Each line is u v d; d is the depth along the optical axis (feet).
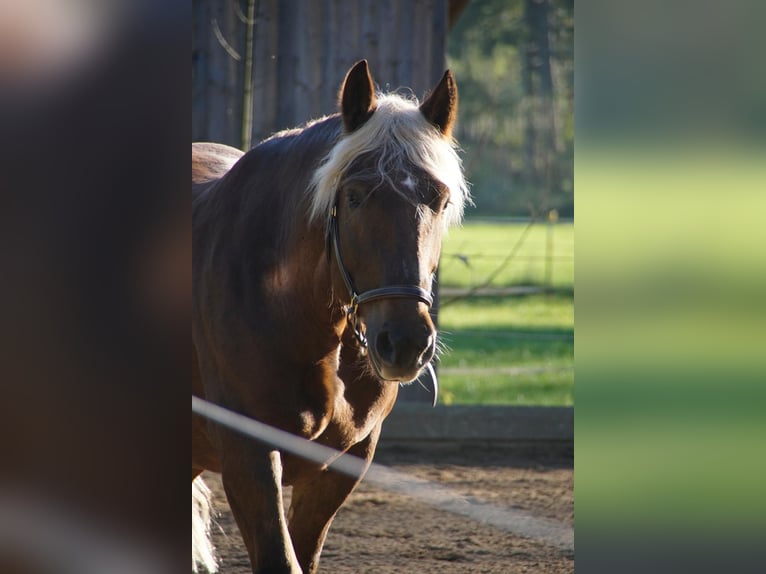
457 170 14.53
